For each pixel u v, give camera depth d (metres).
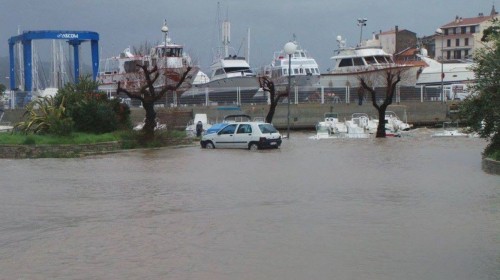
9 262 8.98
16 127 35.59
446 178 18.89
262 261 8.79
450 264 8.45
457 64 81.75
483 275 7.91
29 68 64.50
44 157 29.77
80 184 18.42
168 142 36.47
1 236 10.87
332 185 17.42
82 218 12.59
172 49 68.94
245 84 71.88
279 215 12.56
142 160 27.16
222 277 8.01
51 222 12.19
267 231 10.92
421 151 30.62
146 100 35.88
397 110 64.69
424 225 11.22
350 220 11.85
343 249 9.42
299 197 15.12
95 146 31.97
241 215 12.65
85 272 8.34
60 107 34.59
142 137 35.28
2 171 22.84
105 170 22.77
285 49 45.19
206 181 18.83
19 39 65.88
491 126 23.02
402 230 10.79
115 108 37.75
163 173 21.41
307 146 36.22
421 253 9.09
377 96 70.00
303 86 70.94
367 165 23.53
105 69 77.69
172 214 12.90
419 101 68.00
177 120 56.81
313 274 8.08
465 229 10.78
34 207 14.07
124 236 10.68
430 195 15.15
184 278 7.98
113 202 14.71
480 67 23.50
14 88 69.69
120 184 18.28
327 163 24.66
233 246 9.76
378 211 12.84
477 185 17.06
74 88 37.81
